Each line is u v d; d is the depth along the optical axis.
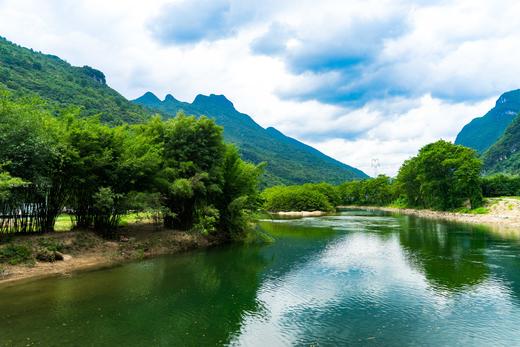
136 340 16.64
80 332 17.22
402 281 27.62
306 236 54.50
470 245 43.97
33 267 27.52
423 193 120.75
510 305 22.00
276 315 20.36
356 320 19.66
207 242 45.78
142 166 36.69
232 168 51.00
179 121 44.97
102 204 33.00
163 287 25.31
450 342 16.95
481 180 112.12
